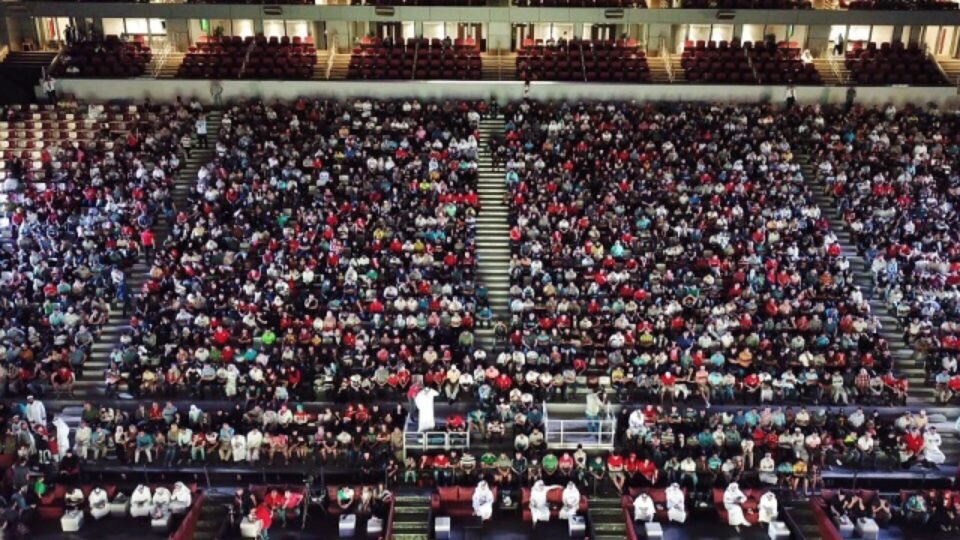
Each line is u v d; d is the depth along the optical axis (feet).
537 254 121.08
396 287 115.85
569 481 96.63
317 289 118.52
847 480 99.09
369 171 136.87
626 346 109.29
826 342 110.01
